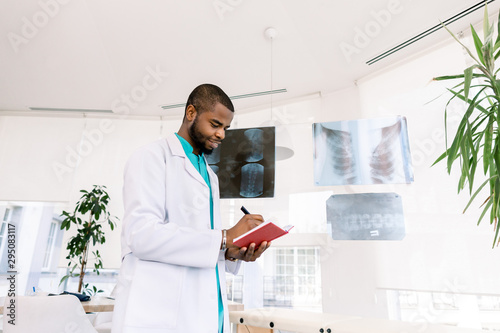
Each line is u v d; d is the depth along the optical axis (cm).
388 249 279
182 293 89
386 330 156
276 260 416
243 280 379
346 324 167
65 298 158
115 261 395
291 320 179
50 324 152
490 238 225
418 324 166
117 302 89
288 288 405
